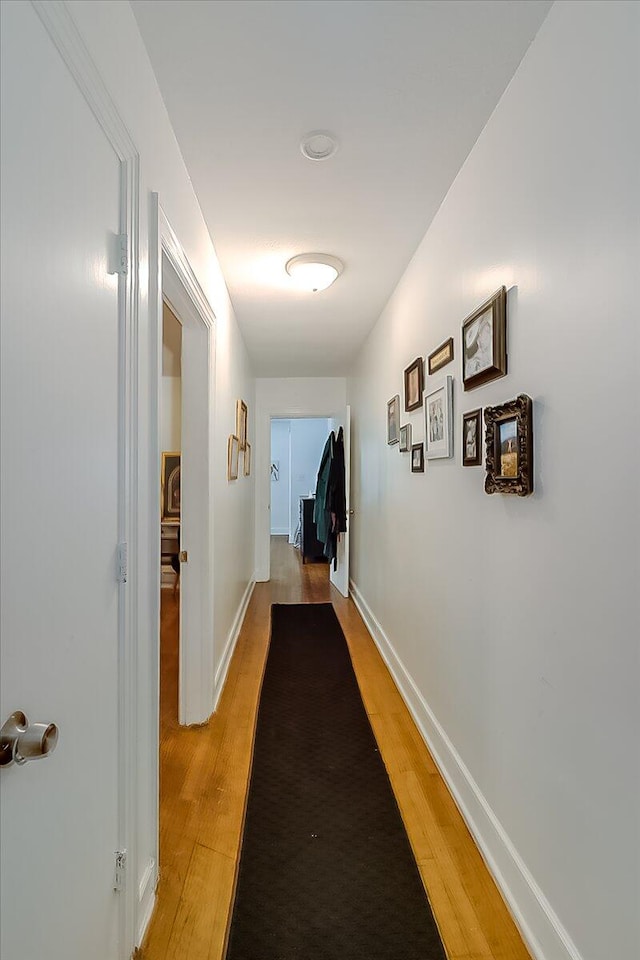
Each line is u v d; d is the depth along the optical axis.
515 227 1.44
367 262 2.73
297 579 6.09
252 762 2.15
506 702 1.49
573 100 1.14
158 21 1.27
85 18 0.98
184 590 2.44
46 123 0.83
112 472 1.14
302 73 1.44
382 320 3.55
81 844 0.98
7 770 0.72
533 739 1.32
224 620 3.12
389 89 1.50
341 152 1.80
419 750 2.25
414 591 2.59
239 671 3.17
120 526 1.19
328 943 1.31
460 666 1.88
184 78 1.45
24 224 0.77
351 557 5.25
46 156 0.83
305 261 2.63
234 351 3.57
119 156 1.18
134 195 1.27
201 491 2.44
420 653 2.46
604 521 1.03
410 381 2.66
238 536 3.99
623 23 0.96
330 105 1.56
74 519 0.95
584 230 1.10
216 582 2.76
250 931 1.34
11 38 0.72
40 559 0.82
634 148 0.94
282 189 2.03
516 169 1.43
